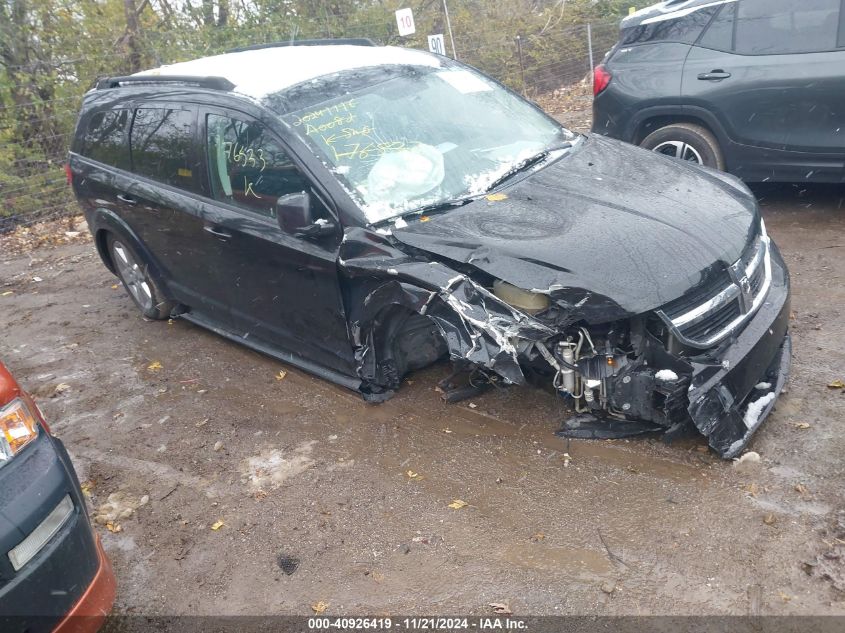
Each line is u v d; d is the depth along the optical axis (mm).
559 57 15969
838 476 3271
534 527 3287
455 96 4711
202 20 13516
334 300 4055
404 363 4340
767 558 2930
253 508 3729
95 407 4996
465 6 16656
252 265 4520
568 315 3230
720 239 3516
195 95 4797
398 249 3695
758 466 3389
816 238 5734
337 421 4328
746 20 5918
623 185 3996
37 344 6152
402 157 4152
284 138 4156
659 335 3303
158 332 6016
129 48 12188
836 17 5531
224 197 4633
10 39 10492
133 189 5344
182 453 4301
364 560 3273
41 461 2627
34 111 10594
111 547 3623
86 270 7949
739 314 3484
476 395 4258
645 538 3127
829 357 4156
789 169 5941
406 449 3949
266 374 5035
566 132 4906
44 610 2480
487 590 3012
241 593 3217
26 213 10148
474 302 3410
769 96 5816
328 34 14453
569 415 3932
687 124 6418
